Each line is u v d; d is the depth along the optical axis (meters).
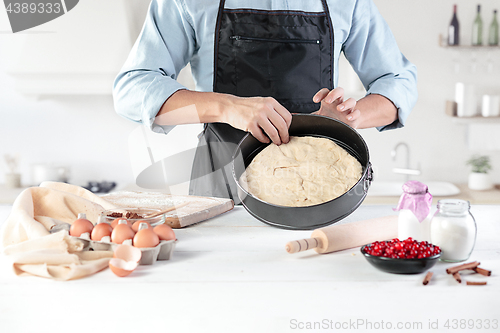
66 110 3.09
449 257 0.76
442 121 3.05
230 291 0.66
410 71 1.38
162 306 0.62
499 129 2.89
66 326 0.60
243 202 0.91
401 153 3.08
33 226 0.83
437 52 3.00
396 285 0.67
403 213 0.82
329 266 0.76
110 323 0.60
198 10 1.24
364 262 0.77
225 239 0.91
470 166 3.08
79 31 2.62
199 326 0.61
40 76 2.62
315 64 1.30
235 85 1.29
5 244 0.83
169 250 0.79
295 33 1.27
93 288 0.67
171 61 1.27
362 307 0.62
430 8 2.96
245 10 1.25
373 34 1.35
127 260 0.74
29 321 0.60
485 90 3.02
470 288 0.66
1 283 0.69
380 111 1.23
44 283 0.69
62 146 3.12
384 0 2.96
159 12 1.27
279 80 1.28
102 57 2.61
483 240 0.88
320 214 0.85
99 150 3.13
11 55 3.04
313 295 0.65
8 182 2.91
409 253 0.71
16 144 3.12
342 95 1.05
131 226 0.86
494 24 2.85
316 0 1.28
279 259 0.79
